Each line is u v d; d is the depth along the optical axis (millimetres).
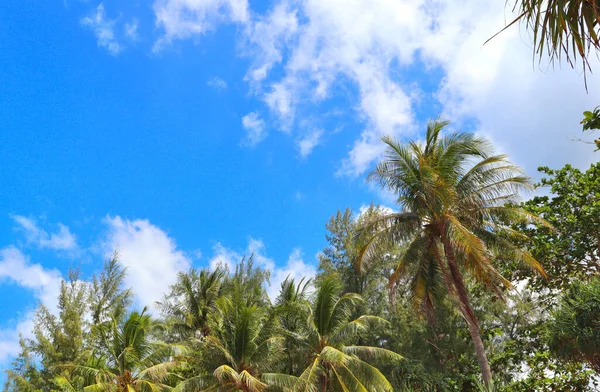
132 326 30016
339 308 27797
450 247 22031
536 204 24609
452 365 30297
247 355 26844
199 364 27266
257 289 35750
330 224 37125
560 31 3670
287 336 30219
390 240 22906
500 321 31969
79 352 33281
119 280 38406
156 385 28109
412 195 23016
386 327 32562
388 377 29766
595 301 15086
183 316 36375
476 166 22266
